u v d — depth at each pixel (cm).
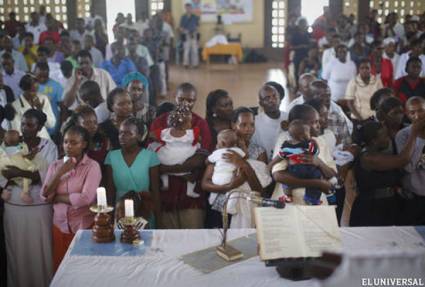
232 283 254
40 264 372
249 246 292
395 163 357
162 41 1198
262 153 380
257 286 251
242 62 1758
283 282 254
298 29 1234
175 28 1761
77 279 259
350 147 393
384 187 368
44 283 376
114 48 794
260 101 426
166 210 391
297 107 370
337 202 406
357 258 136
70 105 582
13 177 356
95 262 275
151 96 934
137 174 365
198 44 1669
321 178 338
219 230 313
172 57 1736
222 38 1600
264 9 1791
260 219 261
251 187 351
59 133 538
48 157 373
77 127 344
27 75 511
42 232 367
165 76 1177
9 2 1513
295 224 261
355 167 384
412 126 367
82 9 1548
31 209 363
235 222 354
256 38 1816
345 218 474
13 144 371
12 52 845
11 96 595
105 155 391
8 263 375
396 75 793
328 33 1142
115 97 410
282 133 367
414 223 377
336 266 145
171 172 381
